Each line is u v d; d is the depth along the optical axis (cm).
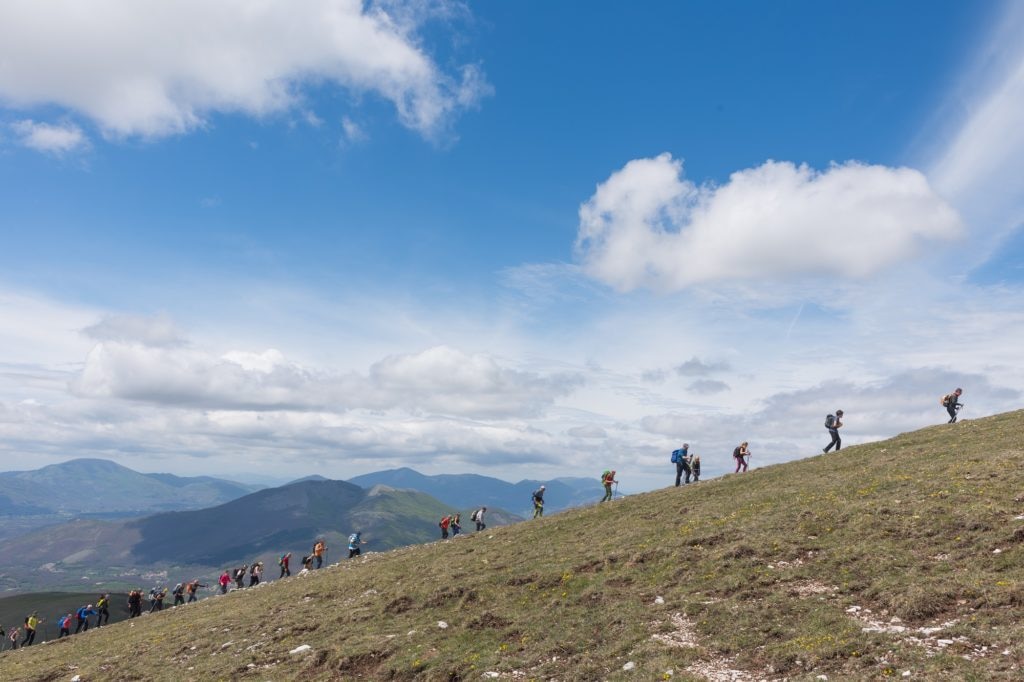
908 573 1838
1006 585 1616
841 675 1414
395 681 1983
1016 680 1215
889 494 2603
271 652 2486
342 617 2725
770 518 2658
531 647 2003
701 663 1645
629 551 2672
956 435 3678
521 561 2959
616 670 1711
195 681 2333
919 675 1327
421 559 3666
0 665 3600
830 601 1820
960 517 2130
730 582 2098
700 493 3750
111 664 2881
